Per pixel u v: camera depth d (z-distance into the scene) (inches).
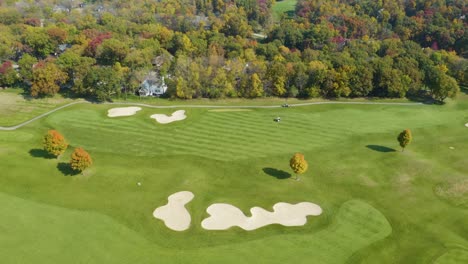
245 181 2556.6
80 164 2425.0
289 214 2223.2
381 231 2098.9
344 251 1934.1
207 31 6254.9
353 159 2891.2
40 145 2910.9
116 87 3919.8
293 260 1855.3
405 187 2539.4
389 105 4148.6
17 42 5211.6
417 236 2070.6
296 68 4232.3
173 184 2480.3
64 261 1786.4
